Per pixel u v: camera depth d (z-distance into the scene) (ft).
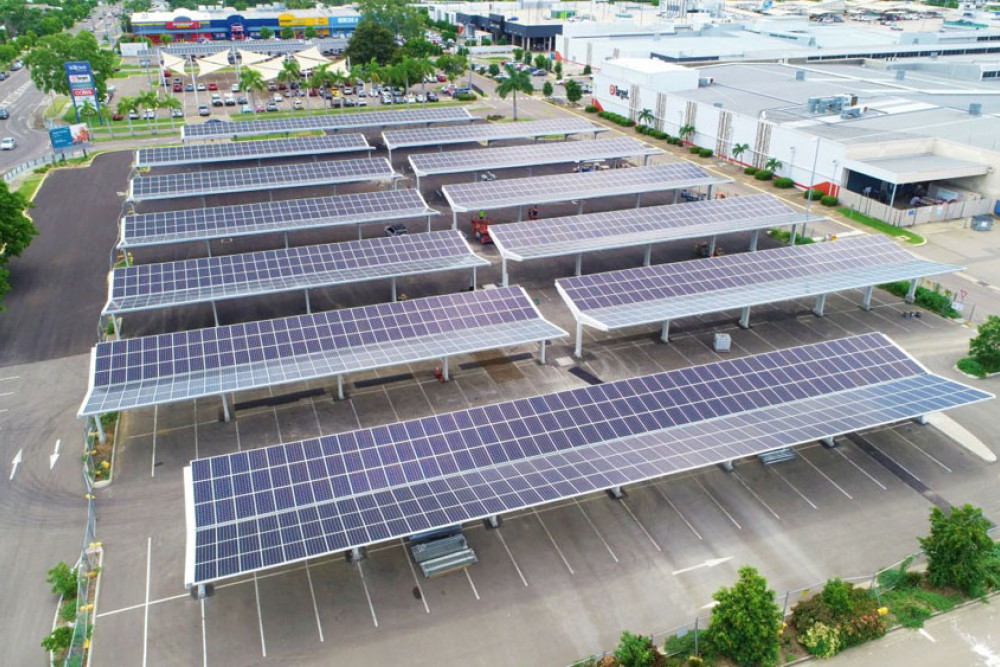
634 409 169.17
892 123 378.73
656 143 451.53
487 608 136.26
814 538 153.07
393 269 245.04
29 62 511.81
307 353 195.83
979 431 187.21
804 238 298.97
